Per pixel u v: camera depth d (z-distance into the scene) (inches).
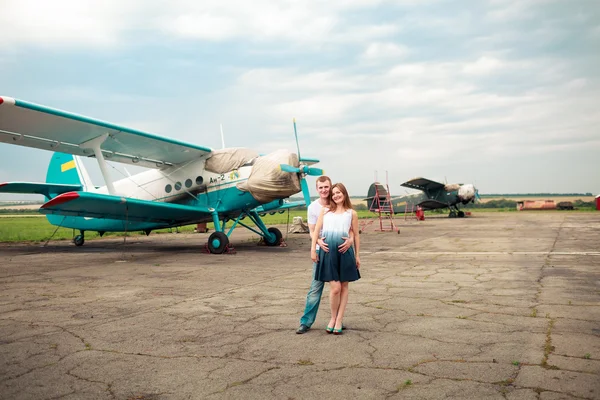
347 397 100.6
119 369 122.0
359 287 241.8
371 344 140.2
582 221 984.9
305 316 156.3
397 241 561.0
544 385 104.6
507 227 807.7
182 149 475.8
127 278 293.3
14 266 366.6
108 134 433.4
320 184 157.2
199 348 139.9
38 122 396.5
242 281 273.9
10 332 161.8
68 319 181.2
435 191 1427.2
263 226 528.7
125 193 564.1
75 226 602.5
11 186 525.3
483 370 115.0
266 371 118.6
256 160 464.1
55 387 109.8
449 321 166.6
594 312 177.2
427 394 101.0
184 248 531.2
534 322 162.7
